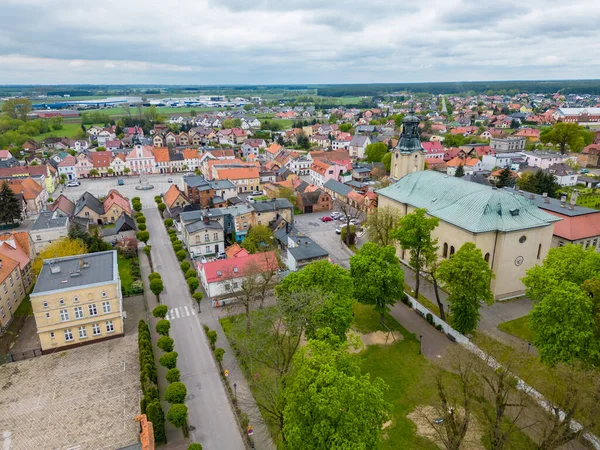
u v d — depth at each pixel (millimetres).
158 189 178000
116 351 66938
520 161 192125
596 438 45750
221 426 52000
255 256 86000
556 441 43594
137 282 87312
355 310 77188
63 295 65125
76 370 62438
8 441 49906
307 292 58531
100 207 135000
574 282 57406
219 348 63344
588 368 48500
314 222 129875
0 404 55812
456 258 62625
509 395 52969
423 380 58031
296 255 88938
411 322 73125
